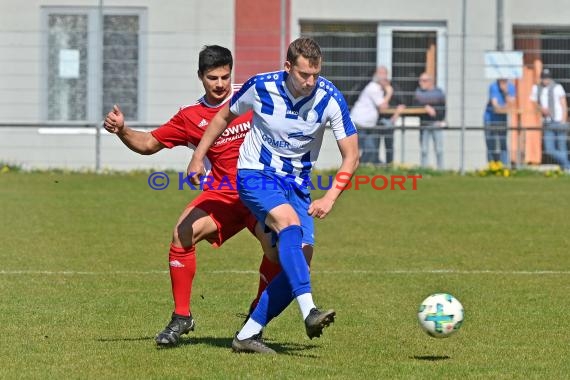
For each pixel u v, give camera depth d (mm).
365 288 28281
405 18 62219
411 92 59188
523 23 62125
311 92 19969
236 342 20422
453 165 59594
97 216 42375
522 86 60094
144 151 22438
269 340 21797
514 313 24844
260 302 20375
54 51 59500
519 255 34125
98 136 58719
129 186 52719
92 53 59438
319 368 19062
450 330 20266
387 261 32875
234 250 35156
